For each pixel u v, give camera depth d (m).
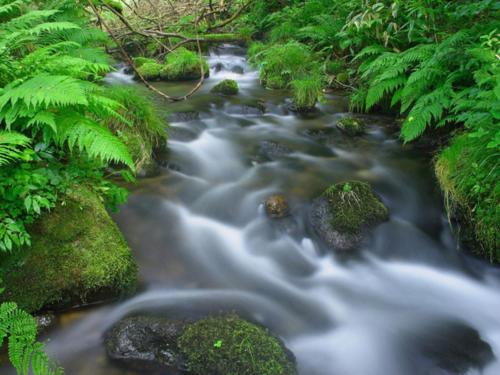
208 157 5.66
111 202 3.81
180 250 3.95
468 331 3.30
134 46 10.45
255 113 7.21
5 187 2.94
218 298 3.44
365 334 3.27
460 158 4.28
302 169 5.38
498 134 3.38
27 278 2.96
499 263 3.81
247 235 4.30
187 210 4.50
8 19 4.95
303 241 4.19
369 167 5.36
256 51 10.18
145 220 4.21
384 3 6.84
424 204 4.59
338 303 3.57
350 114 7.02
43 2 5.68
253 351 2.65
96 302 3.22
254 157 5.74
